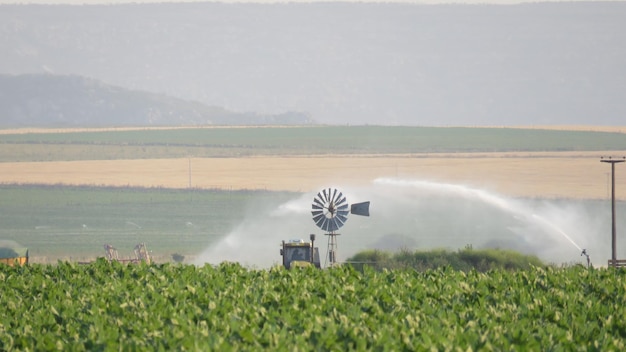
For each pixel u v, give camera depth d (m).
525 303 97.94
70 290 107.94
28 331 84.56
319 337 78.38
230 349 74.44
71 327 85.56
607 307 95.06
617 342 78.81
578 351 77.56
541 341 79.69
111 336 80.56
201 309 95.19
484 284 107.94
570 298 99.56
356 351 75.38
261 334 79.88
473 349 76.44
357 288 105.06
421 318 88.31
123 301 98.62
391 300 97.62
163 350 75.31
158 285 110.75
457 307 94.19
